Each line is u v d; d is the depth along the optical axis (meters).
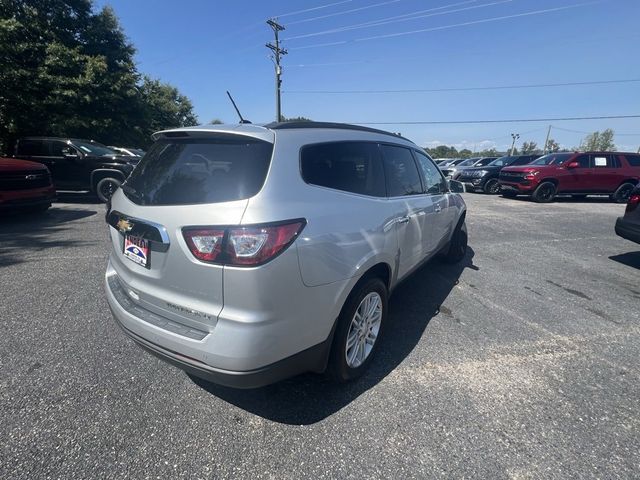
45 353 2.80
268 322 1.85
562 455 2.01
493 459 1.97
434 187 4.13
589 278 4.97
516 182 13.09
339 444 2.05
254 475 1.84
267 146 2.05
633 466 1.96
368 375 2.69
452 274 4.97
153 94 37.09
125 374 2.59
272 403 2.36
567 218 9.71
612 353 3.07
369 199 2.63
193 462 1.90
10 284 4.14
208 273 1.85
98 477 1.79
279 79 31.53
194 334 1.95
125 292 2.43
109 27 19.66
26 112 15.93
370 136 2.96
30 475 1.79
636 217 5.46
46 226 7.16
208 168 2.05
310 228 2.00
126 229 2.23
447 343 3.16
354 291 2.40
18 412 2.20
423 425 2.21
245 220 1.79
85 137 17.89
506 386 2.59
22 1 16.44
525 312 3.83
